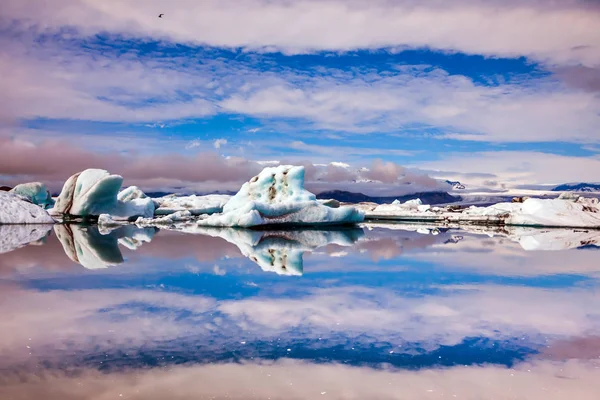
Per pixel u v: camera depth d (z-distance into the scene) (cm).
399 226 2966
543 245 1769
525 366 521
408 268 1176
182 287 918
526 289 933
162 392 444
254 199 2880
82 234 2125
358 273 1098
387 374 494
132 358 530
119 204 3206
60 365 509
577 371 508
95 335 612
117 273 1070
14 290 882
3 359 526
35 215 2816
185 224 2900
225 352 552
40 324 660
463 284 976
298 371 498
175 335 613
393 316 718
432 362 530
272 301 807
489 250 1585
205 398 433
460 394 450
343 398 437
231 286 931
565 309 773
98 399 428
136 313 721
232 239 1934
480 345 588
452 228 2806
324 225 2817
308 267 1183
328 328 651
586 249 1627
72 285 930
